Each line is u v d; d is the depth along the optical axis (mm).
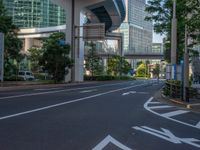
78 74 68375
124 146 9539
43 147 9094
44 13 136750
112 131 12000
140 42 175625
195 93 28406
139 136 11211
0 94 29453
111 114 17141
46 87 45531
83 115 16359
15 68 68250
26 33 130625
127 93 36125
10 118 14469
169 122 14922
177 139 10922
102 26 61188
